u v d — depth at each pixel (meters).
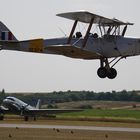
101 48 106.81
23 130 113.94
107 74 106.81
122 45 106.69
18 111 179.00
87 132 112.12
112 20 105.56
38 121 166.25
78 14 103.50
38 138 97.50
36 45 111.00
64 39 109.31
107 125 142.25
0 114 178.25
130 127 133.88
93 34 107.00
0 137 97.81
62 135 103.81
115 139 99.44
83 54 106.31
